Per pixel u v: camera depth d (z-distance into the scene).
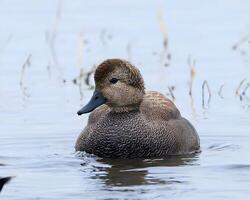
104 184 12.45
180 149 14.35
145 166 13.49
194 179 12.64
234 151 14.36
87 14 24.14
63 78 19.30
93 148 14.17
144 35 22.47
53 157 14.07
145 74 19.38
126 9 24.62
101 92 14.28
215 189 12.12
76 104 17.42
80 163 13.72
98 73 14.27
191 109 16.98
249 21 23.39
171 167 13.39
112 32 22.67
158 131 14.21
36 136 15.31
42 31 22.69
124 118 14.21
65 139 15.18
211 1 25.44
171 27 23.14
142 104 14.65
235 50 21.22
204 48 21.36
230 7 24.80
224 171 13.05
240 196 11.81
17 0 25.39
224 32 22.59
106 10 24.52
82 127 15.88
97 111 14.77
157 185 12.35
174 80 18.88
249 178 12.63
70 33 22.59
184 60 20.45
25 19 23.66
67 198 11.81
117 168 13.39
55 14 24.00
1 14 24.06
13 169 13.38
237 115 16.48
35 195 11.97
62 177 12.88
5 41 21.98
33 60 20.66
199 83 18.69
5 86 18.80
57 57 20.86
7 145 14.82
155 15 24.03
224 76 19.16
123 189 12.18
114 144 14.09
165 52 21.09
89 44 21.80
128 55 20.88
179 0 25.48
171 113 14.72
